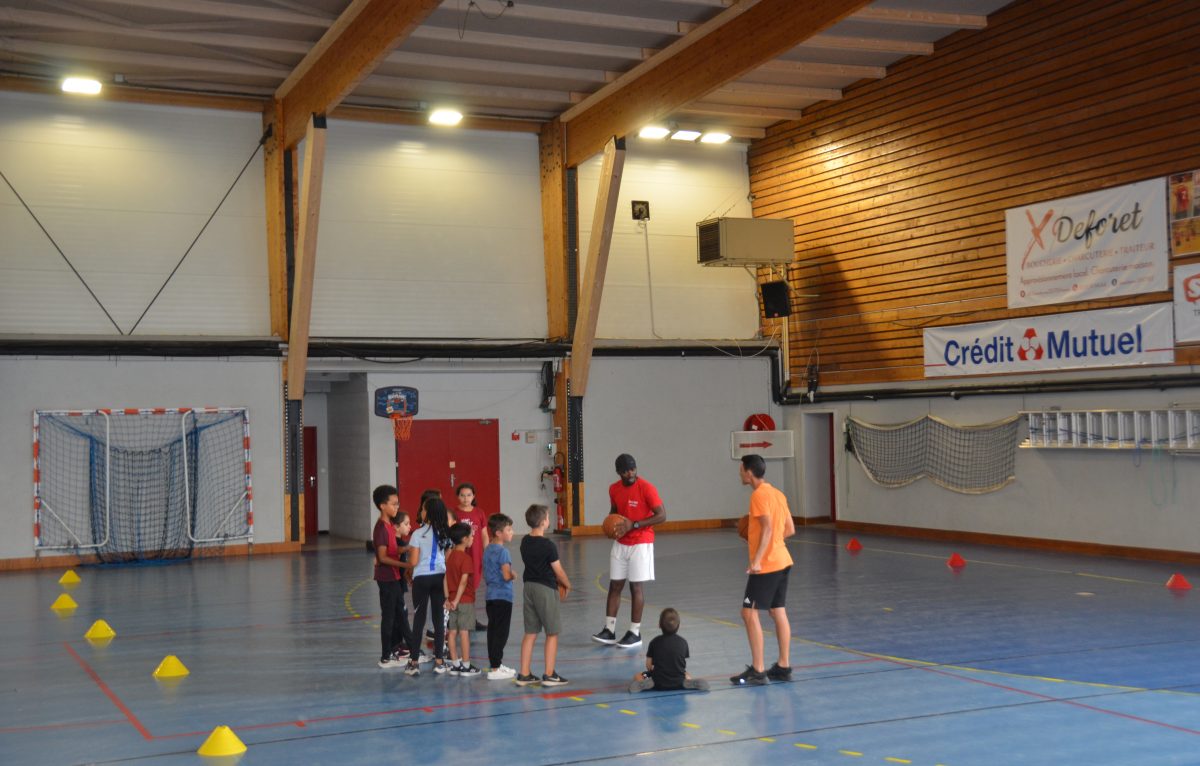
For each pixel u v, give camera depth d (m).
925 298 20.09
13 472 18.09
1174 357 15.98
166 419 19.11
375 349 20.39
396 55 18.41
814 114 22.36
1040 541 18.17
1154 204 16.19
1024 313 18.22
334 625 11.88
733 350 23.45
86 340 18.44
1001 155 18.58
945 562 16.38
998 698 7.98
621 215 22.91
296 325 19.02
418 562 9.31
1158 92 16.12
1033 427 18.06
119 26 16.48
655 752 6.75
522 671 8.72
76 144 18.94
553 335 22.08
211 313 19.66
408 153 21.30
